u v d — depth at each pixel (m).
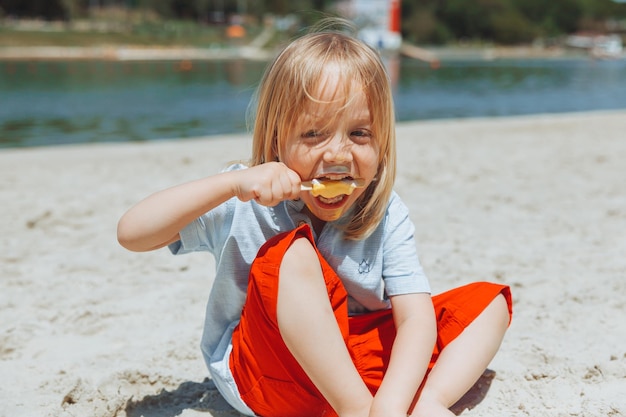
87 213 4.61
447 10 73.06
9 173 5.98
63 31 49.31
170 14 70.75
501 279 3.21
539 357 2.34
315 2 66.19
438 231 4.13
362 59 1.79
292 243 1.69
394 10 51.56
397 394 1.67
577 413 1.93
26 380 2.26
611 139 8.38
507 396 2.08
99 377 2.26
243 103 14.73
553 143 8.05
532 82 23.89
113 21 63.62
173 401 2.10
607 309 2.79
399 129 9.17
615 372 2.21
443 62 43.31
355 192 1.81
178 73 26.73
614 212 4.55
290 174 1.72
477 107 15.09
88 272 3.41
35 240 3.98
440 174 6.00
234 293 1.92
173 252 1.92
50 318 2.79
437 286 3.12
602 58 55.28
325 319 1.65
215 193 1.71
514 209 4.71
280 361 1.76
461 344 1.90
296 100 1.75
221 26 65.50
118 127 10.78
